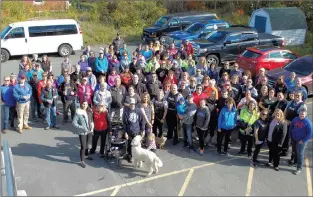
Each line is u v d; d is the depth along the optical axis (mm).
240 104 10078
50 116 11477
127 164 9539
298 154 9023
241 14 32156
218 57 18703
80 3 36656
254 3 32344
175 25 23688
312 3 27891
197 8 33438
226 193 8320
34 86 11758
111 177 8922
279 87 11094
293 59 16344
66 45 21219
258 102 10422
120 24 29984
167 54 13969
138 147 8992
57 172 9102
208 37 19578
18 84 10969
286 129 8938
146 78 11750
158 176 9000
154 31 23266
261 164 9625
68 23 21172
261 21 24297
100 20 30609
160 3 33125
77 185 8562
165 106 10250
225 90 9984
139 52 15430
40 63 13852
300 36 24125
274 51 16047
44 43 20719
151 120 9828
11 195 6469
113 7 30953
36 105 12141
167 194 8266
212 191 8398
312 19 27641
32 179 8758
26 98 11023
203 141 9969
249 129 9523
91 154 9945
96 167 9359
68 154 10023
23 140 10742
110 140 9375
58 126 11758
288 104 9680
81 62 13805
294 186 8633
